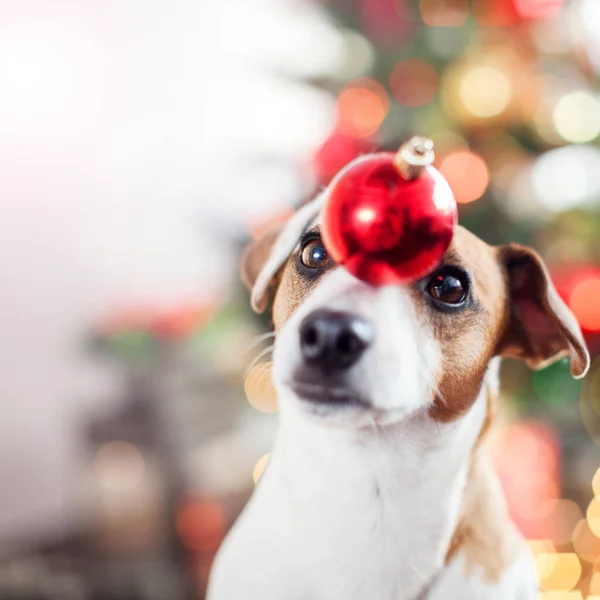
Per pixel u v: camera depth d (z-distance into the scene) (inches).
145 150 57.5
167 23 57.3
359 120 31.8
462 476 19.1
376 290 16.7
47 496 55.4
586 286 29.0
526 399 32.4
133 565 40.4
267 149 43.0
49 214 54.9
